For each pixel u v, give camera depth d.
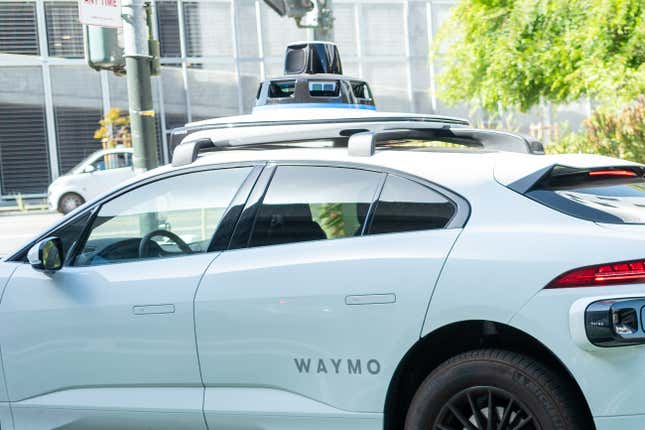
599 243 4.86
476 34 22.11
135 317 5.94
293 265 5.56
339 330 5.36
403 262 5.25
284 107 11.75
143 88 11.48
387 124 6.26
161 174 6.32
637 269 4.73
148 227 6.23
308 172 5.85
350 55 42.06
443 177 5.45
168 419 5.91
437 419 5.21
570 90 20.69
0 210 36.97
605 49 19.72
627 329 4.67
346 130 6.18
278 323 5.52
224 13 40.91
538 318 4.84
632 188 5.64
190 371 5.80
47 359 6.24
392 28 42.44
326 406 5.44
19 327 6.31
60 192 32.41
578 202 5.17
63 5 39.34
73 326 6.14
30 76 39.28
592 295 4.75
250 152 6.14
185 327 5.79
